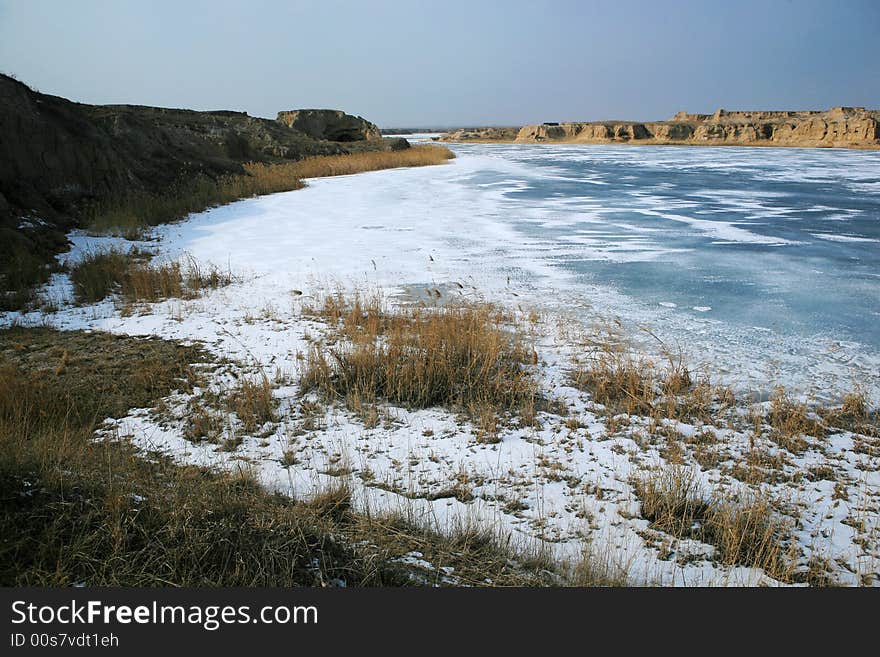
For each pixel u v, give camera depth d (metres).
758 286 10.88
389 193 24.44
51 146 16.27
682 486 4.86
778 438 5.74
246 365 7.33
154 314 9.23
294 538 3.78
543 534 4.30
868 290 10.63
